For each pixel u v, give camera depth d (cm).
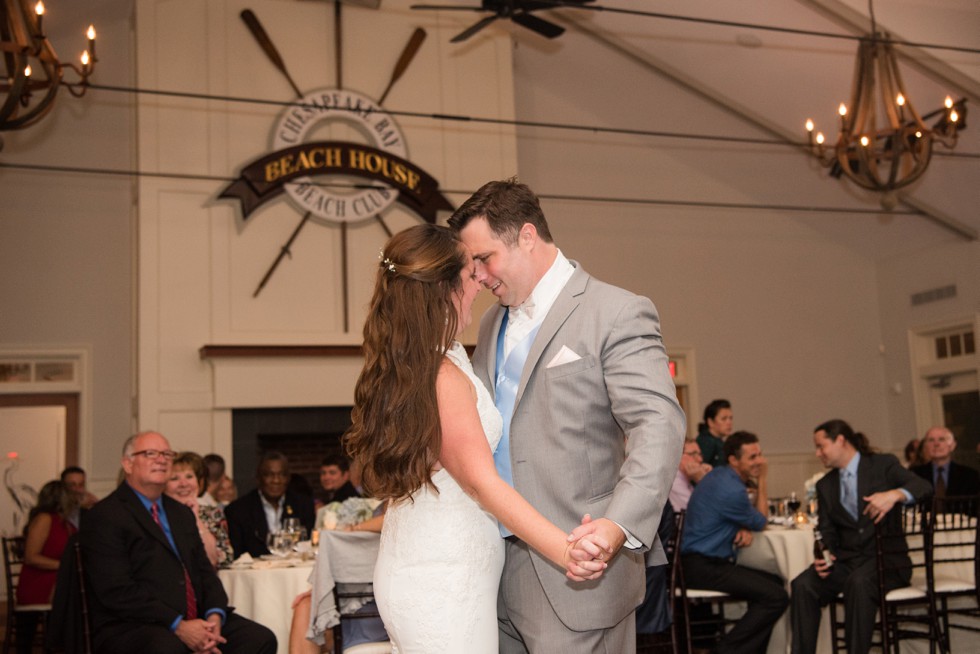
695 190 1016
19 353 817
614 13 890
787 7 773
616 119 995
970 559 460
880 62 619
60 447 829
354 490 636
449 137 881
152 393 784
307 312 826
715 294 1011
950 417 977
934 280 983
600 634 203
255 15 844
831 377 1037
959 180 875
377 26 877
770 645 498
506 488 177
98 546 384
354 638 353
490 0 626
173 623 385
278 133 829
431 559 186
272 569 430
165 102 814
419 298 185
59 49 848
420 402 179
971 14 748
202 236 810
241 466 798
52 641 390
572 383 203
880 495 443
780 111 941
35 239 832
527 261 215
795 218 1049
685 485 581
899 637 458
